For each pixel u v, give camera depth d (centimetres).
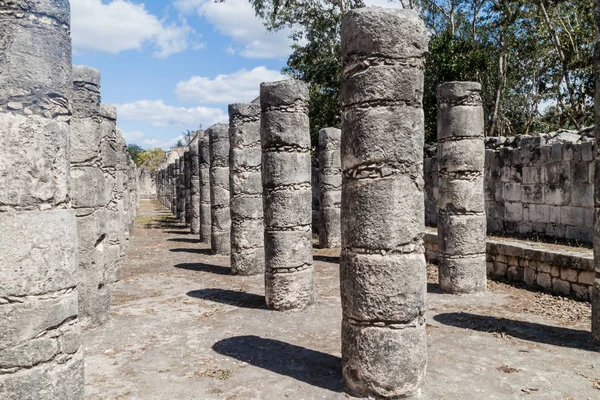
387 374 491
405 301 497
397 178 508
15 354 362
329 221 1574
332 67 2327
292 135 857
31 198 373
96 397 504
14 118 368
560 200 1149
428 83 2088
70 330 396
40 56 383
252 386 529
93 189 734
